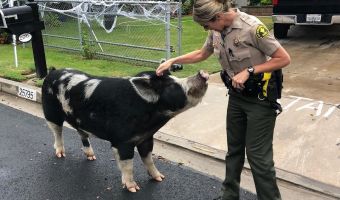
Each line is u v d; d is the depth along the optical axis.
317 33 11.29
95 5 9.66
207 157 4.94
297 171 4.40
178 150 5.17
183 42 10.89
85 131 4.31
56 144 5.02
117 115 3.82
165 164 4.81
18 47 11.52
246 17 3.05
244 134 3.54
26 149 5.30
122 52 9.53
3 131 5.91
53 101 4.51
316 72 7.70
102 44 9.91
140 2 8.09
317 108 5.86
